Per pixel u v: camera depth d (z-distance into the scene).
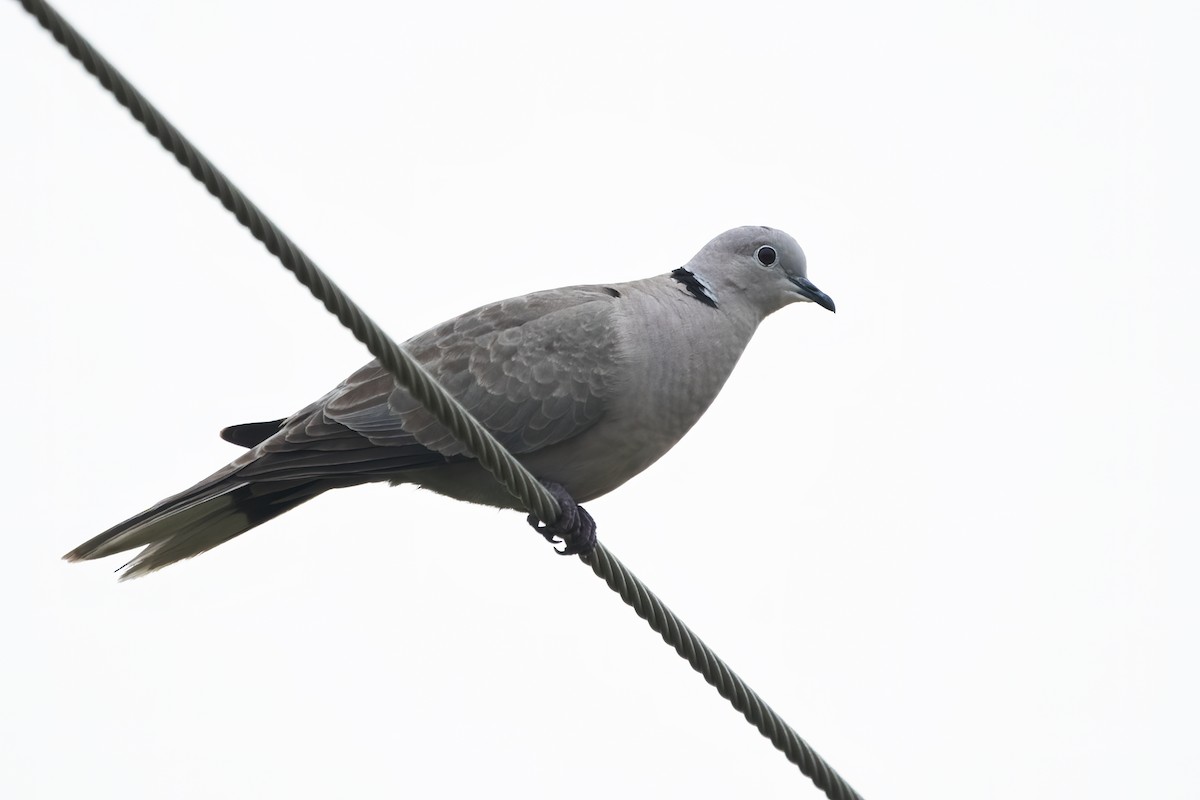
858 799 10.88
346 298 8.65
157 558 12.29
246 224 8.06
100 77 7.21
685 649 10.51
